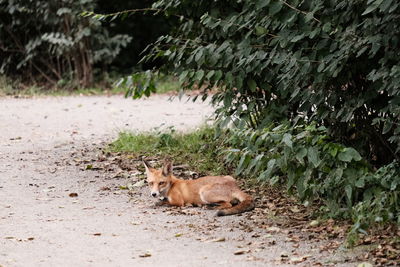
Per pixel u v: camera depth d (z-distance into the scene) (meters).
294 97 12.97
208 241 10.82
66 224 11.90
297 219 11.95
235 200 13.10
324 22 11.91
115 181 14.96
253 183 14.38
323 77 11.96
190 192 13.24
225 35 14.24
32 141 19.23
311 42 12.45
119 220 12.16
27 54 33.09
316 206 12.64
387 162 13.21
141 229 11.59
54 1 31.06
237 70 13.30
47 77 33.16
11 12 31.34
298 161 11.82
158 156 16.73
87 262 9.93
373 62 12.04
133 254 10.27
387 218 10.69
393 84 10.73
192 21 14.98
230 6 14.55
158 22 34.84
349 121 12.82
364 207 10.96
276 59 12.51
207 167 15.65
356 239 10.25
